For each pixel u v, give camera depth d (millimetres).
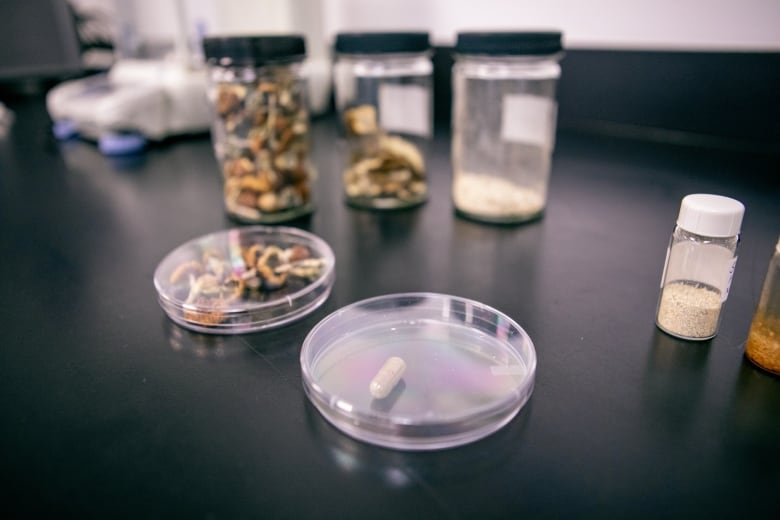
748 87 494
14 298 310
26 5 885
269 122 391
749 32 480
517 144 419
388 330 271
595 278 321
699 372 239
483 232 390
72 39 930
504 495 183
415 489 186
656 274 324
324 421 216
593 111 595
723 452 199
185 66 651
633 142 567
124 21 795
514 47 355
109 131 625
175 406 223
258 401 226
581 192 453
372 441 204
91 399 227
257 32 674
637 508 178
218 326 272
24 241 388
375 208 440
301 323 282
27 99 944
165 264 329
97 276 335
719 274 259
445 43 649
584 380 235
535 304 294
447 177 517
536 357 246
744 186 444
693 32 507
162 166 562
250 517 175
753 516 175
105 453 201
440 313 280
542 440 205
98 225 417
